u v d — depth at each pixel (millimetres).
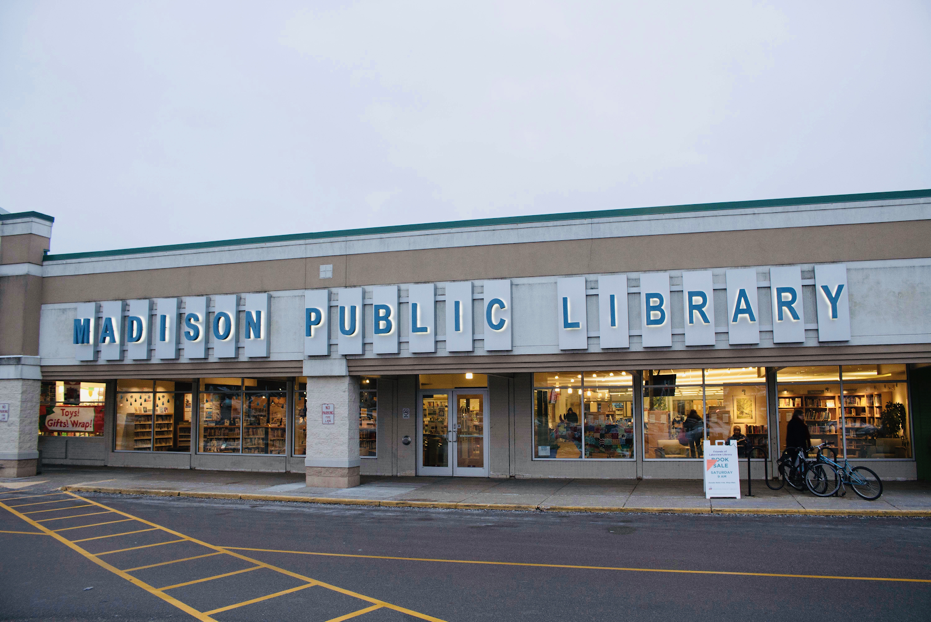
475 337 16734
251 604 7637
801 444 15859
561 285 16203
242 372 18688
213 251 19281
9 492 17703
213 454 21969
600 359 16016
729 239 15586
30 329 20750
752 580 8367
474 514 14000
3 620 7156
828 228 15180
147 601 7797
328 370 17891
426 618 7094
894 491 15188
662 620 6922
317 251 18391
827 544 10438
